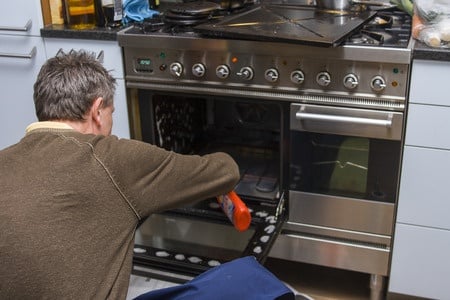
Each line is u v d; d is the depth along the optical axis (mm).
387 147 1934
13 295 1107
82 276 1134
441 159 1879
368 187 2025
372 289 2189
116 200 1208
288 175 2115
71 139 1222
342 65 1855
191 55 2020
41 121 1315
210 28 1912
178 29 2064
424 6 1877
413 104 1833
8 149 1232
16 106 2404
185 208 2223
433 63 1758
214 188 1420
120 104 2215
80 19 2201
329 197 2090
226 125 2525
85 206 1169
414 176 1936
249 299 1189
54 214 1132
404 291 2127
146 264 1793
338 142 2018
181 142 2496
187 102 2473
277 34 1797
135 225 1259
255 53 1913
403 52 1748
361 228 2098
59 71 1313
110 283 1171
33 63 2287
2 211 1121
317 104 1951
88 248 1155
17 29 2221
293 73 1904
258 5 2322
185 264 1768
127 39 2059
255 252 1827
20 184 1154
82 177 1176
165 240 2350
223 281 1221
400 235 2043
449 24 1822
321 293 2268
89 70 1331
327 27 1871
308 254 2213
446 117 1816
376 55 1775
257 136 2512
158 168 1288
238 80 2000
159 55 2064
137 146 1269
